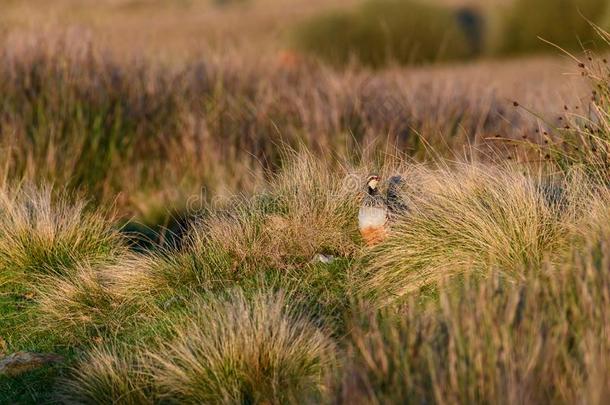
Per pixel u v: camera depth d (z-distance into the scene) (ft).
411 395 39.04
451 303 45.11
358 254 62.75
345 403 39.45
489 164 65.72
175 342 52.19
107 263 69.41
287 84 119.85
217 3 359.46
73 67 109.91
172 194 97.09
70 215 75.72
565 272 44.70
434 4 232.53
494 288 44.70
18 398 53.06
